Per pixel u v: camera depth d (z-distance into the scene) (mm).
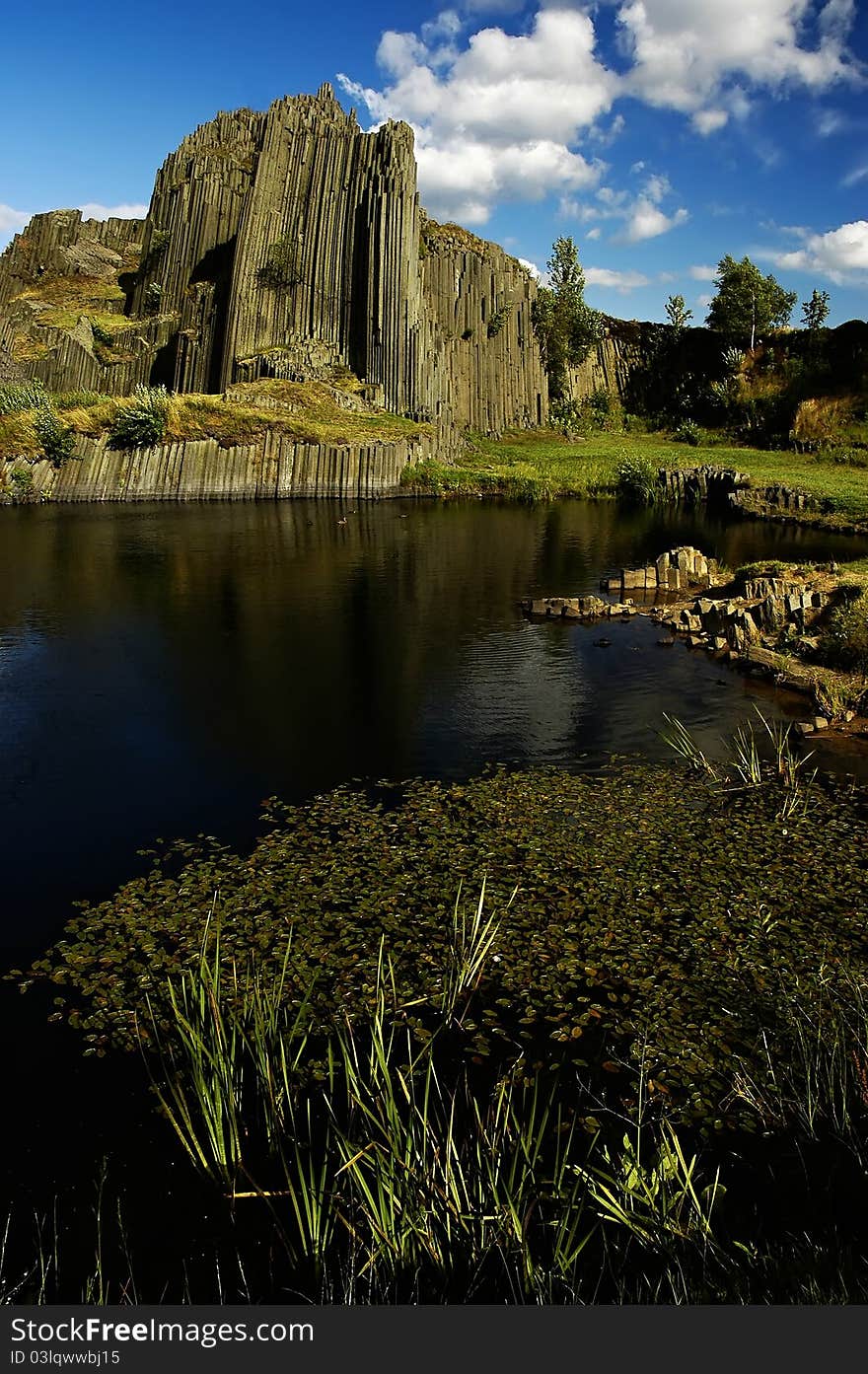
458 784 16188
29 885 12633
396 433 72500
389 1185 6934
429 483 68562
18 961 10781
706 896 12086
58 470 61562
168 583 35375
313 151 92500
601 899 12008
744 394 95312
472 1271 6672
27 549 42469
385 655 25203
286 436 66250
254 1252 7023
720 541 46188
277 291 90750
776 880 12516
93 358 97812
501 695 21547
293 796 15703
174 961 10664
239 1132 8250
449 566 39625
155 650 25594
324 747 18188
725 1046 9195
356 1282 6637
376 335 84938
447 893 12172
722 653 24812
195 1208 7469
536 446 91188
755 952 10773
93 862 13297
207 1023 9500
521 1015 9742
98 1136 8219
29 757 17688
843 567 31000
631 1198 7020
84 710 20484
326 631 27969
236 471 64188
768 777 16328
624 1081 8781
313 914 11656
